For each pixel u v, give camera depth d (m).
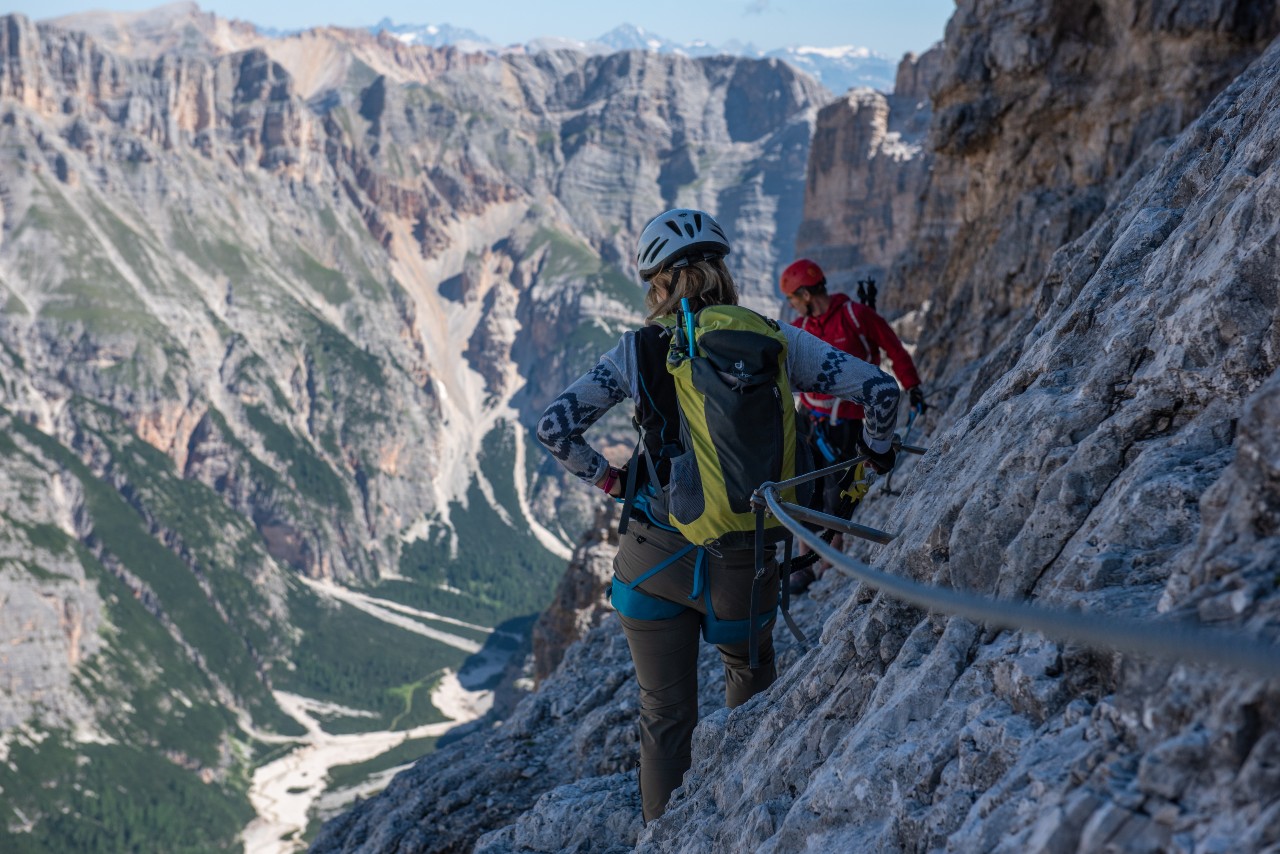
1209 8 15.52
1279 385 2.52
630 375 4.45
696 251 4.50
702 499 4.30
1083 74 17.72
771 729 4.87
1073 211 16.92
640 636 5.05
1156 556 3.02
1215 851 2.00
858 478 6.18
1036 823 2.48
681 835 5.07
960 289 20.28
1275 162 3.62
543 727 10.56
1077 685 2.90
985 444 4.70
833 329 8.30
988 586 3.90
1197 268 3.86
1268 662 1.57
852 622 4.77
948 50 20.12
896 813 3.26
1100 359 4.09
